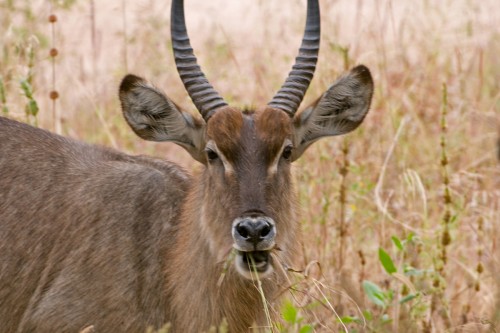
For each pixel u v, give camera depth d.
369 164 17.05
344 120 13.01
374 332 13.08
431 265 14.91
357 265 15.41
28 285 12.86
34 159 13.27
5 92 16.34
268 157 11.92
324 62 17.67
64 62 19.77
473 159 17.52
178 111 12.54
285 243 12.30
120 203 12.84
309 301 13.87
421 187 15.30
